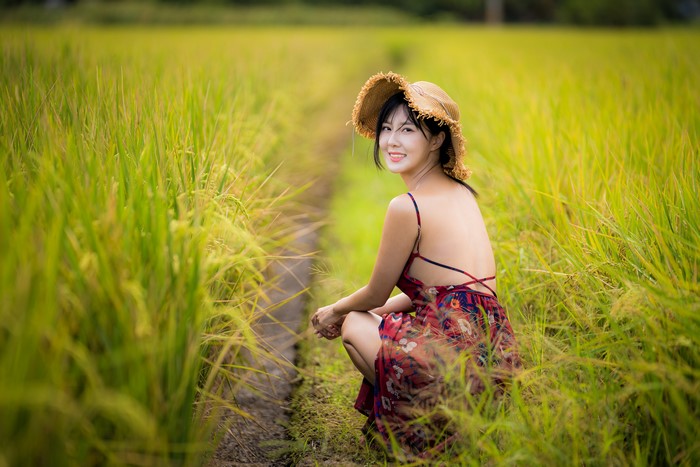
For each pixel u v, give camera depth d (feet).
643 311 7.21
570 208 11.51
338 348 11.03
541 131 15.58
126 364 5.65
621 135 14.14
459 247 7.93
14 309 5.02
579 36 80.59
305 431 8.93
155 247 6.46
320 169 22.36
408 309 9.26
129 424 5.57
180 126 10.96
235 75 21.38
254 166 13.48
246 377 8.74
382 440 7.88
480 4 207.31
